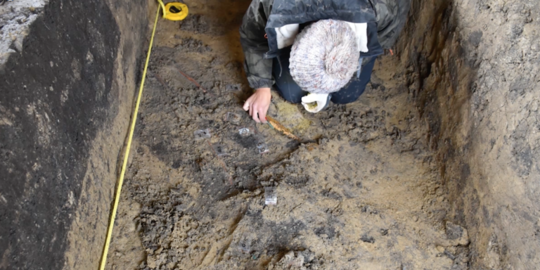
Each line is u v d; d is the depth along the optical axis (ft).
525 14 5.94
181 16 9.14
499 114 6.02
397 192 6.83
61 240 4.59
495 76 6.19
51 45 4.62
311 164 7.00
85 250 5.21
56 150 4.58
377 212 6.53
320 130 7.57
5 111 3.75
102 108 5.96
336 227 6.28
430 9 7.87
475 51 6.59
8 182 3.69
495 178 5.92
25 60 4.13
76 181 5.01
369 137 7.54
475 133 6.38
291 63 5.07
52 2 4.69
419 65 8.07
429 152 7.32
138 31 8.05
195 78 8.13
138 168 6.66
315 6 5.20
